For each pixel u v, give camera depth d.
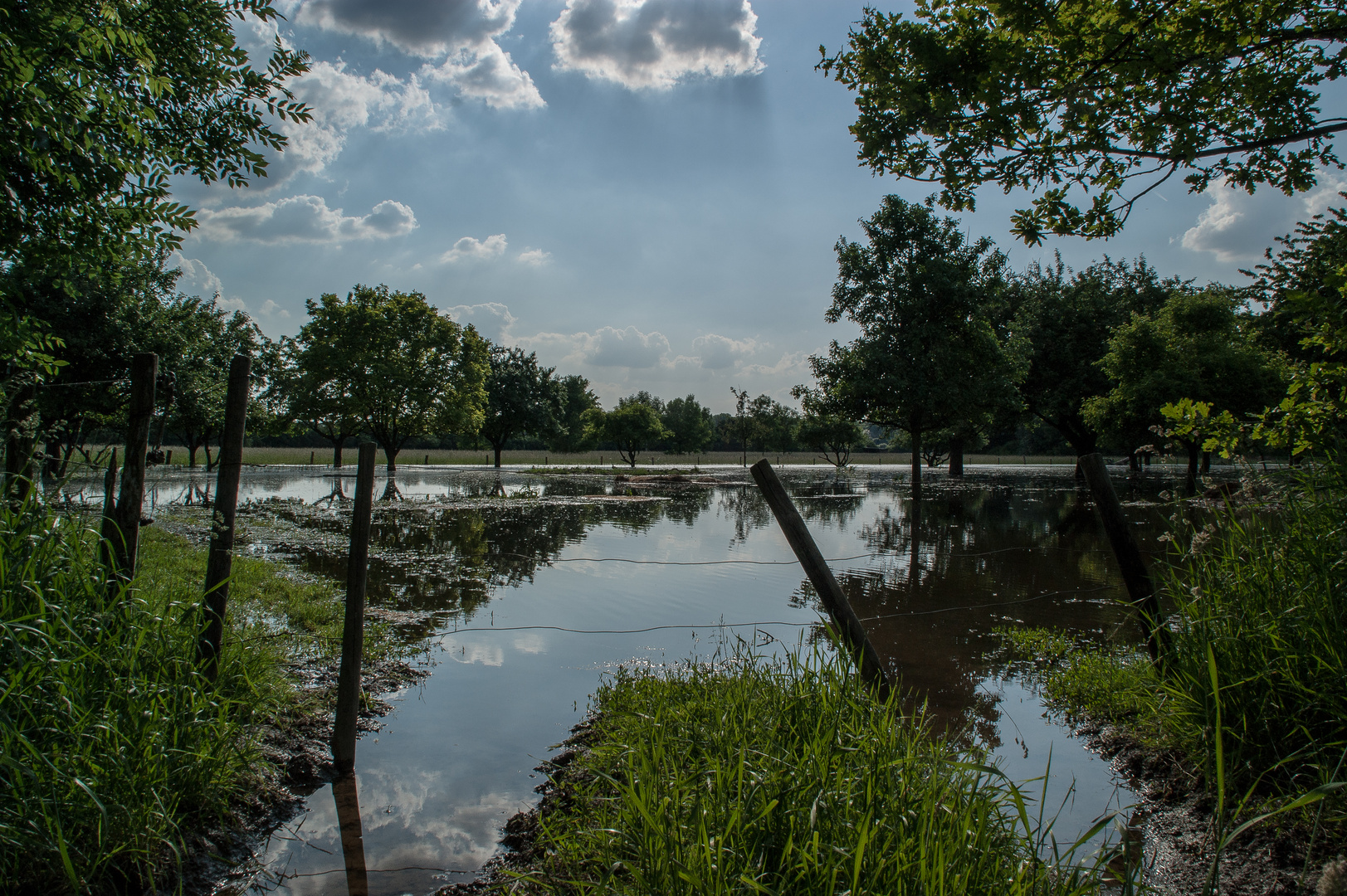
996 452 89.69
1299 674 3.65
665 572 12.12
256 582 9.43
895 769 3.12
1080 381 34.34
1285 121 4.24
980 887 2.45
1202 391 23.92
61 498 4.24
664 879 2.52
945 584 10.80
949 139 4.65
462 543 15.34
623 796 3.14
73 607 3.73
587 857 3.21
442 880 3.48
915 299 24.25
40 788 3.03
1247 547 4.23
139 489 4.35
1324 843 3.13
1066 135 4.35
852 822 2.67
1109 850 3.53
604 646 7.60
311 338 43.34
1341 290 4.34
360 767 4.74
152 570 7.98
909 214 24.81
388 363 42.28
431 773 4.66
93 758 3.26
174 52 6.46
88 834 3.14
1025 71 4.24
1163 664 4.64
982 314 25.00
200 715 3.97
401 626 8.43
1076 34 4.25
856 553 13.95
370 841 3.82
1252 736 3.73
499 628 8.38
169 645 4.13
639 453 100.25
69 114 5.31
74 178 5.66
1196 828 3.69
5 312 6.08
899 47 4.56
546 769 4.71
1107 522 5.23
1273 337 27.17
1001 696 6.02
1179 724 4.23
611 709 5.40
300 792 4.36
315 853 3.71
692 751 3.69
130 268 7.21
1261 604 4.06
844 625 4.70
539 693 6.17
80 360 17.89
